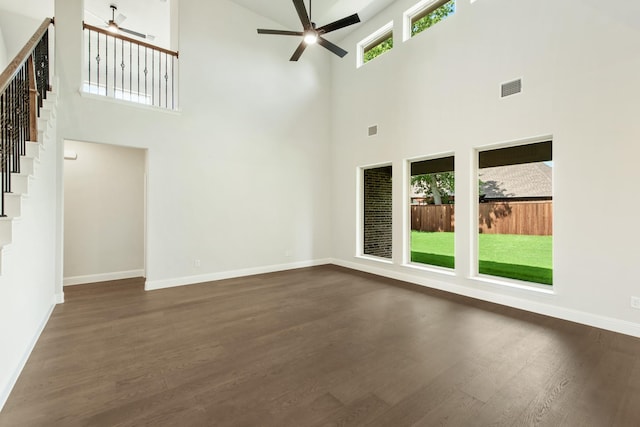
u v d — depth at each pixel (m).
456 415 1.74
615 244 2.94
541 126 3.42
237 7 5.25
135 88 6.98
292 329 3.01
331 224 6.61
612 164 2.95
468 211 4.13
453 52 4.29
